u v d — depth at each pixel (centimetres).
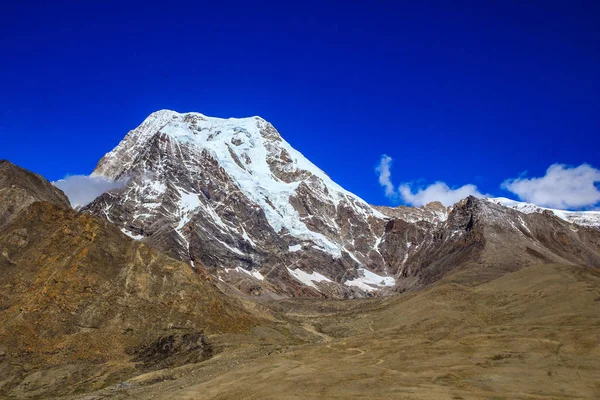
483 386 6944
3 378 9819
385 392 6869
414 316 12300
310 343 11719
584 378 7019
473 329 10156
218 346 11506
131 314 12231
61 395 9431
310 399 6838
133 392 8888
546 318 10131
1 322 11106
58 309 11694
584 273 12469
